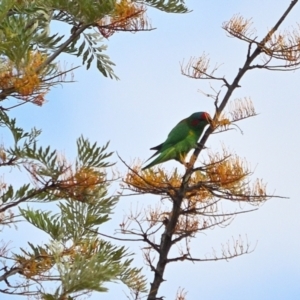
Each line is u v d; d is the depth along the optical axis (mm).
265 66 12805
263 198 12039
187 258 11844
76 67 12742
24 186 13344
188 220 12047
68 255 12344
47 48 14219
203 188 12062
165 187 12109
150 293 11648
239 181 11922
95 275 10562
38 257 12766
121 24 13875
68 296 10539
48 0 13469
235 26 12766
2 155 13500
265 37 12812
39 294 11445
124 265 12281
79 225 13094
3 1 12414
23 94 12172
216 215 12055
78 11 13477
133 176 12219
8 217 13172
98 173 13242
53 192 13359
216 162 11969
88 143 13266
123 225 12023
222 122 12258
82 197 13195
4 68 12344
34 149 13367
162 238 11977
